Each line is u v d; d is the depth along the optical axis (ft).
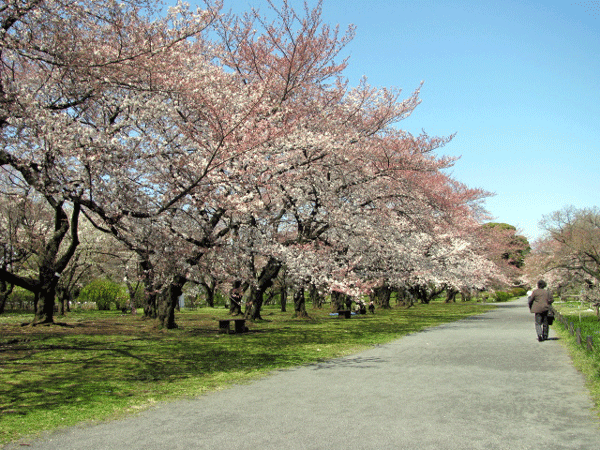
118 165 36.50
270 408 19.67
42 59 31.55
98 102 40.14
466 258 102.94
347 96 58.90
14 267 79.15
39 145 32.96
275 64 53.78
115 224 39.81
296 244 56.59
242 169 41.42
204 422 17.66
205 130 43.62
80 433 16.46
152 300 78.02
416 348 39.60
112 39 35.42
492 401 20.56
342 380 25.77
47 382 25.70
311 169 52.39
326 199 57.57
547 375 26.63
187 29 36.37
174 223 49.57
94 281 120.47
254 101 37.88
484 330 56.18
